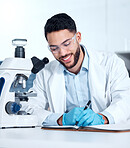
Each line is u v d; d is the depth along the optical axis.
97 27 3.76
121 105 1.58
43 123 1.51
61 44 1.52
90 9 3.78
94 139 0.76
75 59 1.65
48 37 1.54
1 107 1.30
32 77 1.46
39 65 1.36
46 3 3.91
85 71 1.80
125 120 1.55
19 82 1.35
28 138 0.79
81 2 3.81
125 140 0.73
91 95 1.75
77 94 1.83
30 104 1.68
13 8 3.97
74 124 1.39
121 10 3.69
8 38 3.97
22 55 1.39
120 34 3.70
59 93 1.81
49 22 1.53
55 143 0.70
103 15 3.74
